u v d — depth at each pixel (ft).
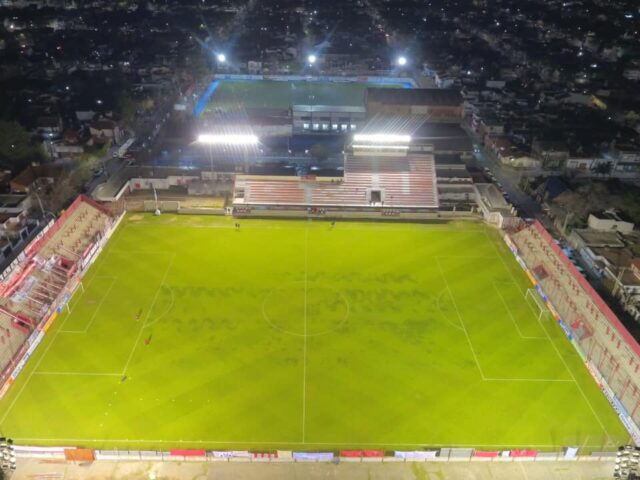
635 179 377.71
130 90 503.61
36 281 237.04
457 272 265.34
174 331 219.41
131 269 260.42
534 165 389.39
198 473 160.97
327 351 211.00
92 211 295.28
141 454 164.45
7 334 208.13
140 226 300.40
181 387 191.62
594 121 459.32
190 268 262.88
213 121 445.78
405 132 409.90
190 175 346.13
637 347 198.39
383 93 463.83
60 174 334.85
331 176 331.98
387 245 288.92
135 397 186.80
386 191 329.72
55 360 202.28
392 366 204.13
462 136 406.62
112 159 380.78
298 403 186.29
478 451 165.37
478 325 227.81
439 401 188.44
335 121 451.94
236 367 201.57
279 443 171.12
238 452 164.25
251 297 241.96
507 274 264.72
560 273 250.98
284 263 269.44
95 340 213.05
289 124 437.17
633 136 424.87
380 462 166.20
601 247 280.10
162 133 424.87
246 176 330.75
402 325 226.79
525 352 213.05
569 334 221.46
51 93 484.74
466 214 320.50
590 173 383.86
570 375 201.98
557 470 164.76
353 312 233.76
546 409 186.29
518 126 442.91
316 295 244.83
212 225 303.89
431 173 341.00
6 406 181.88
